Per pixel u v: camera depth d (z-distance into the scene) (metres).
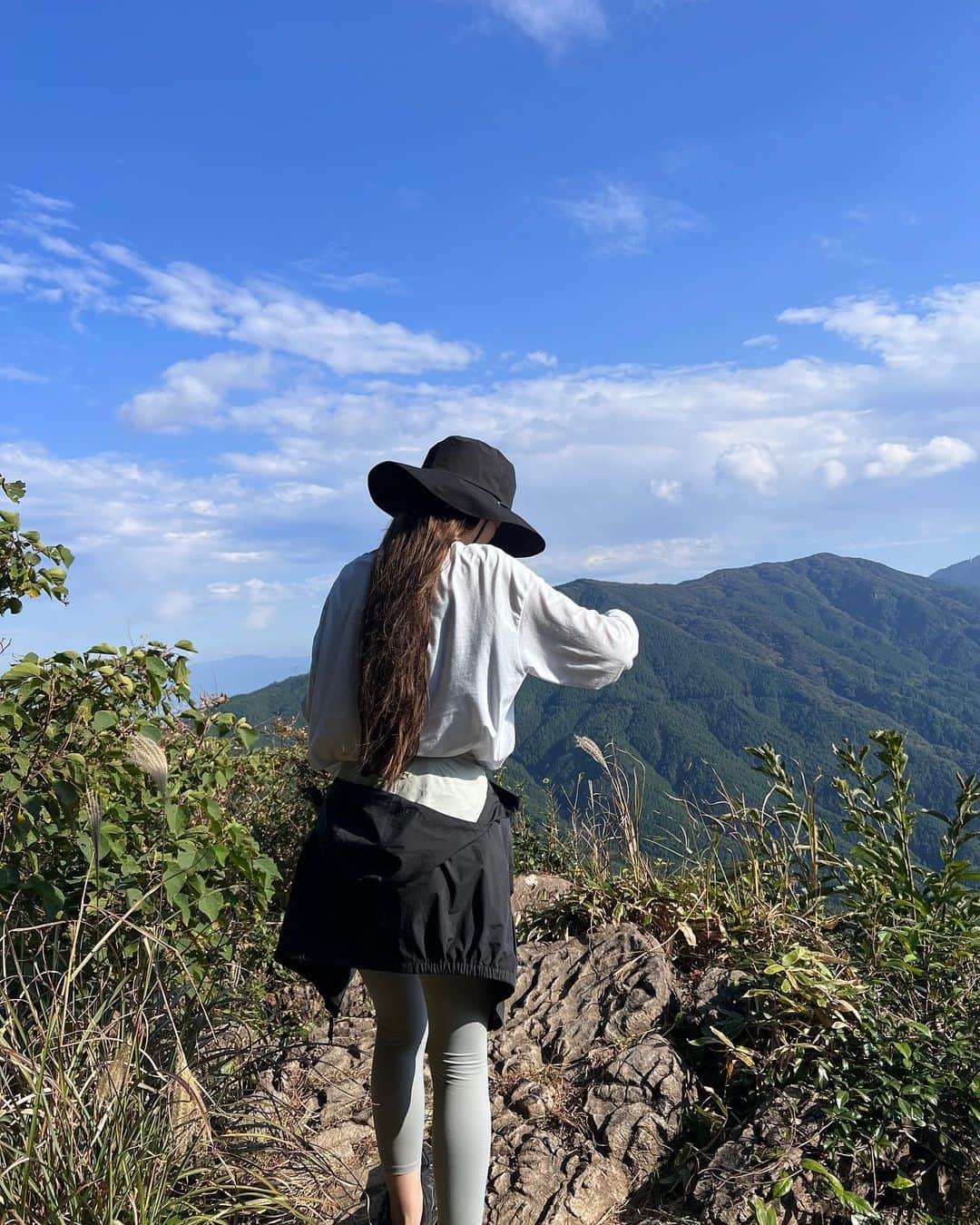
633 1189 2.44
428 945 1.76
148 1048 2.41
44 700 2.94
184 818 3.07
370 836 1.76
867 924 3.07
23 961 2.50
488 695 1.79
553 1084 2.78
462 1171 1.87
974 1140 2.35
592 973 3.25
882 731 3.14
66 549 3.30
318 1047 3.11
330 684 1.91
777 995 2.77
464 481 1.95
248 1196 2.19
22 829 2.73
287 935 1.89
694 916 3.49
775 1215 2.13
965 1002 2.71
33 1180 1.86
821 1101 2.46
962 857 2.91
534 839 4.80
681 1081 2.67
